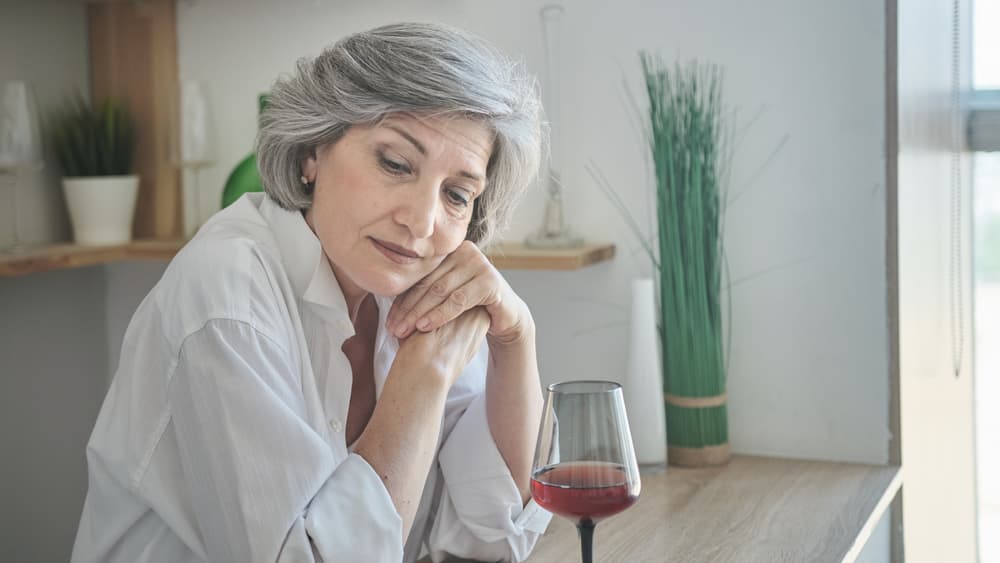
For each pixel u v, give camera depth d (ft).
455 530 5.19
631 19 7.10
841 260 6.79
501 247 7.15
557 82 7.25
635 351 6.76
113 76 8.37
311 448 4.09
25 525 7.89
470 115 4.38
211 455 4.08
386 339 5.15
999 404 8.61
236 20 8.09
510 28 7.41
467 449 5.22
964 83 8.13
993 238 8.47
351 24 7.79
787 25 6.79
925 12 7.19
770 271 6.96
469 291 4.75
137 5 8.27
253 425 4.06
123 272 8.45
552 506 3.95
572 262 6.66
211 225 4.71
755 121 6.91
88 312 8.40
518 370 5.16
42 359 8.00
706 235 6.78
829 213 6.80
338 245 4.47
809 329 6.91
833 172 6.77
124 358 4.50
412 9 7.63
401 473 4.37
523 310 5.09
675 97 7.00
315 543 4.05
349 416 5.15
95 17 8.37
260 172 4.72
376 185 4.35
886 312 6.72
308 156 4.63
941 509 7.70
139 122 8.34
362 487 4.20
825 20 6.70
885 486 6.26
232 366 4.08
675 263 6.75
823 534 5.40
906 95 6.74
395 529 4.18
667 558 5.06
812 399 6.94
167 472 4.33
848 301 6.80
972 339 8.59
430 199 4.35
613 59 7.16
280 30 7.98
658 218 6.81
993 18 7.99
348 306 4.94
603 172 7.25
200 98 7.77
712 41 6.94
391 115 4.29
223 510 4.07
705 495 6.13
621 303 7.27
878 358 6.75
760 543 5.26
